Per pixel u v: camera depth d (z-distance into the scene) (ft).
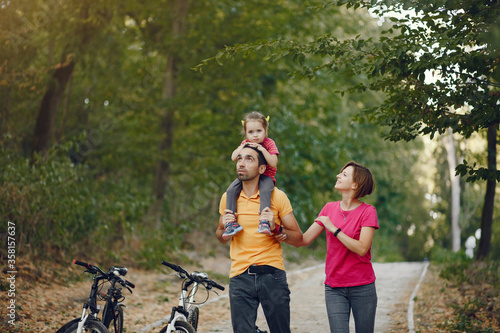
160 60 60.39
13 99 39.22
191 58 49.93
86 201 39.42
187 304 17.47
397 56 18.84
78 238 38.65
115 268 17.10
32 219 33.60
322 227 14.43
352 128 68.64
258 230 12.74
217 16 53.11
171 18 50.57
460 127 20.62
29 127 44.06
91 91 52.80
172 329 16.05
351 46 20.62
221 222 13.60
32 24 41.27
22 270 30.71
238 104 54.70
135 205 45.88
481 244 45.32
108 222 42.04
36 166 37.68
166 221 54.70
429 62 18.39
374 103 72.74
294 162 58.03
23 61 39.73
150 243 45.96
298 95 61.77
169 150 52.39
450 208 123.34
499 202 106.32
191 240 64.80
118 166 54.65
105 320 17.62
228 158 55.93
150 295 35.19
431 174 126.93
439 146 122.62
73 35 42.01
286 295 13.26
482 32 17.76
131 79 54.44
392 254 112.98
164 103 50.93
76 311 27.50
